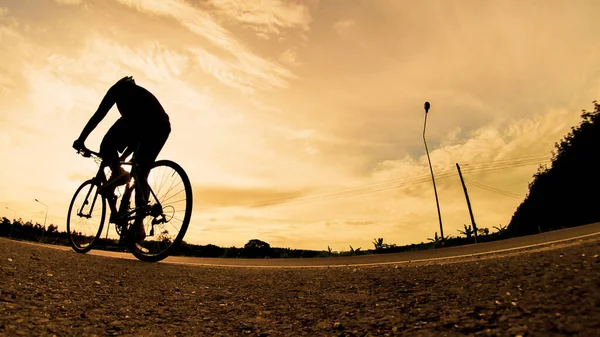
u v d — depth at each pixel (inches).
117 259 130.9
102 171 165.3
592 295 44.2
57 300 62.2
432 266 96.1
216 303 68.3
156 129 144.7
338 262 172.1
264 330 51.2
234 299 71.6
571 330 35.9
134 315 58.2
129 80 140.9
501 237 831.7
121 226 150.9
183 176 142.2
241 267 127.0
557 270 60.5
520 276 62.2
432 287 67.0
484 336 38.8
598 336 33.6
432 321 46.6
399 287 71.3
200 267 124.9
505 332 38.7
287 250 540.4
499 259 90.3
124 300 67.4
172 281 90.5
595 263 59.6
